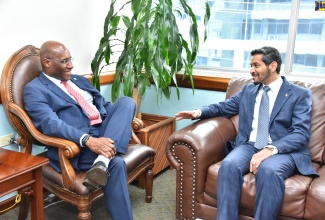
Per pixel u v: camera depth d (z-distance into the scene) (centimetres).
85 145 186
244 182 185
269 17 283
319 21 267
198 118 234
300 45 276
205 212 203
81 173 189
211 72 302
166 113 316
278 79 213
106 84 299
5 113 202
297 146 195
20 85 201
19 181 157
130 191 259
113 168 187
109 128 199
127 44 254
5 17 209
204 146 200
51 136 188
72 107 203
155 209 232
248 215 189
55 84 204
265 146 202
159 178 283
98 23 287
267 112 211
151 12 241
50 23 241
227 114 238
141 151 219
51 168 193
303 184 178
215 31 302
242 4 289
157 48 237
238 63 303
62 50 201
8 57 214
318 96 221
